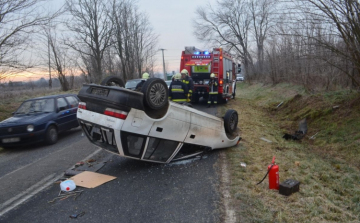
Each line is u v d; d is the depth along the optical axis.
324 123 9.11
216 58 14.84
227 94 16.48
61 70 25.83
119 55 26.06
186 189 4.70
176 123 5.41
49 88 27.50
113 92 4.85
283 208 4.01
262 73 28.09
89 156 6.86
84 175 5.44
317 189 4.93
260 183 4.86
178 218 3.81
